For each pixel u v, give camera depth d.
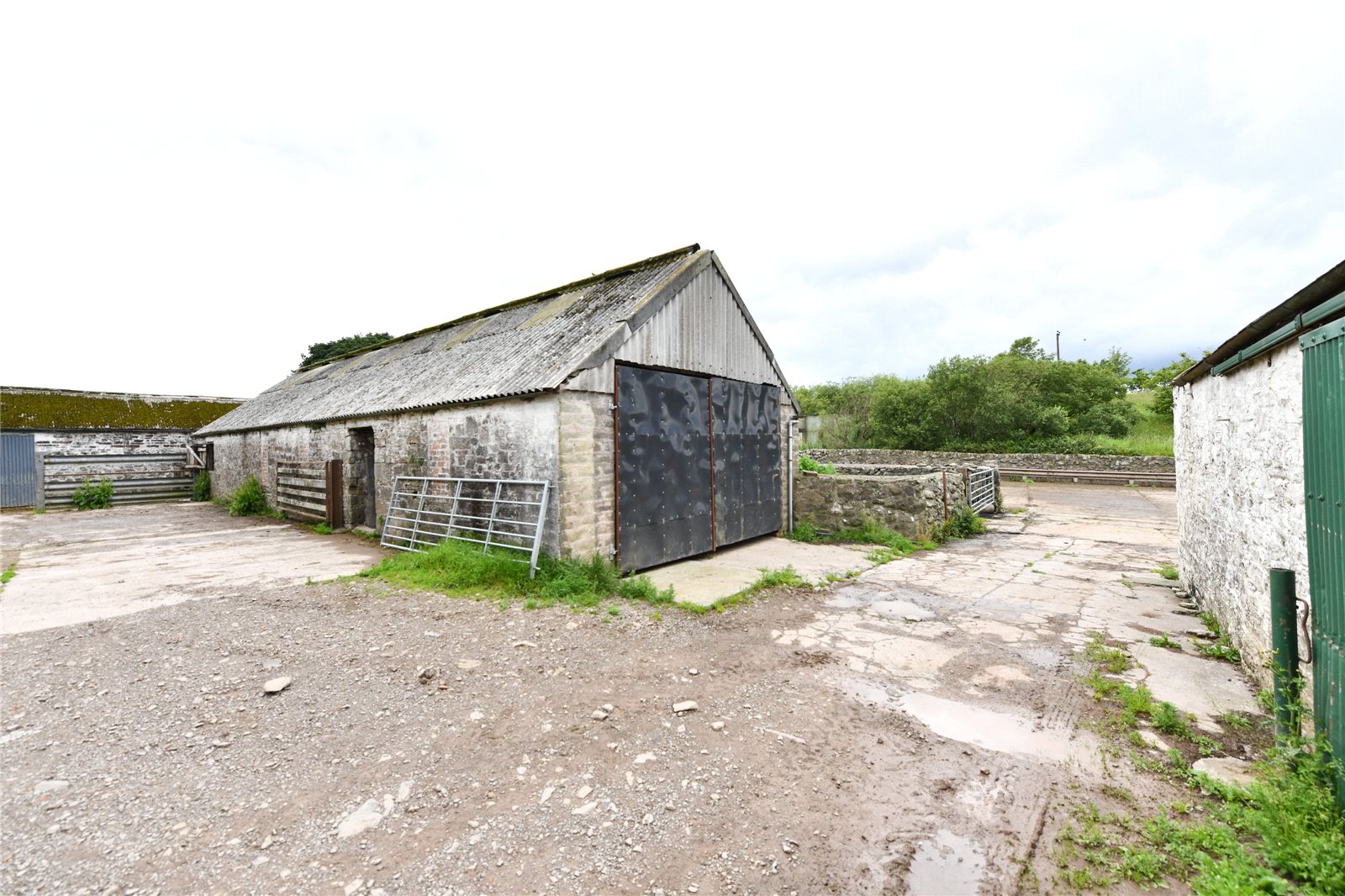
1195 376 6.28
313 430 12.99
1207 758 3.26
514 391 7.56
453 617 5.84
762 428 11.00
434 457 9.38
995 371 28.77
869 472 15.23
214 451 18.92
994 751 3.39
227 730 3.60
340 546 10.20
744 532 10.41
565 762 3.24
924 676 4.49
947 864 2.46
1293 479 3.67
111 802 2.87
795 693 4.18
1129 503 16.47
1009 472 23.11
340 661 4.69
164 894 2.27
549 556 7.29
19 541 10.98
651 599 6.52
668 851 2.54
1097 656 4.86
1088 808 2.82
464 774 3.12
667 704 3.98
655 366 8.45
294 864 2.45
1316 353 2.98
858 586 7.37
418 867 2.43
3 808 2.82
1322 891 2.21
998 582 7.55
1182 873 2.40
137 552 9.62
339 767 3.18
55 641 5.16
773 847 2.56
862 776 3.13
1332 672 2.77
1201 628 5.64
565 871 2.42
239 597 6.60
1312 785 2.72
